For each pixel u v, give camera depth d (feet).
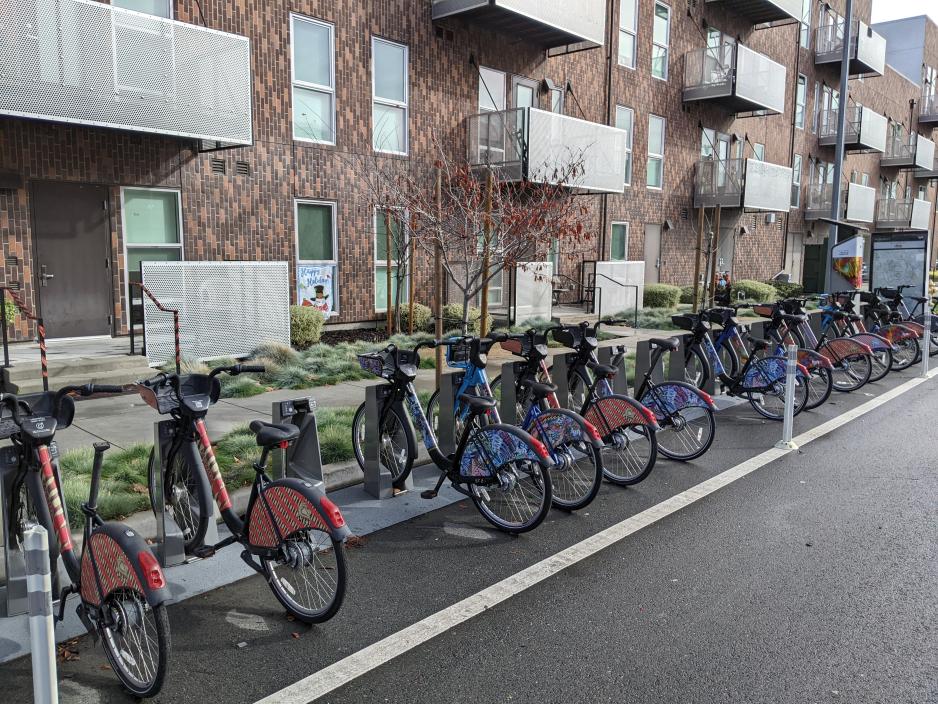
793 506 18.62
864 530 17.02
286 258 41.83
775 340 32.40
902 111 122.42
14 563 12.78
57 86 28.86
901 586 14.19
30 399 12.33
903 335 39.27
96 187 34.60
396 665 11.43
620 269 59.36
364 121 44.88
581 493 18.39
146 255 36.65
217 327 33.58
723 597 13.70
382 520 17.47
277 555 12.80
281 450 16.88
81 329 34.73
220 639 12.15
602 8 54.08
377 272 46.91
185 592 13.79
